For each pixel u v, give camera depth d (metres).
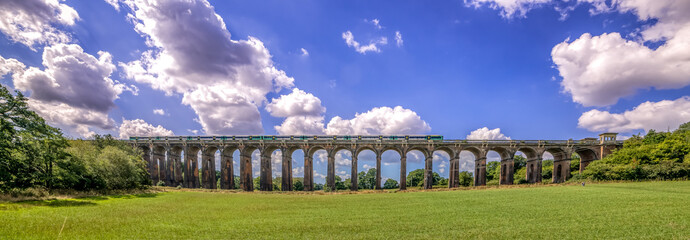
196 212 33.06
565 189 53.78
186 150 93.75
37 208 30.48
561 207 33.28
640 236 20.02
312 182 89.69
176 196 54.66
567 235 20.84
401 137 87.38
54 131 42.06
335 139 88.31
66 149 50.47
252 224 25.81
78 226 22.09
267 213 33.09
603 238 19.89
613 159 75.31
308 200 48.78
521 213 30.61
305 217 30.25
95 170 52.03
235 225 25.23
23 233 18.50
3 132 35.25
